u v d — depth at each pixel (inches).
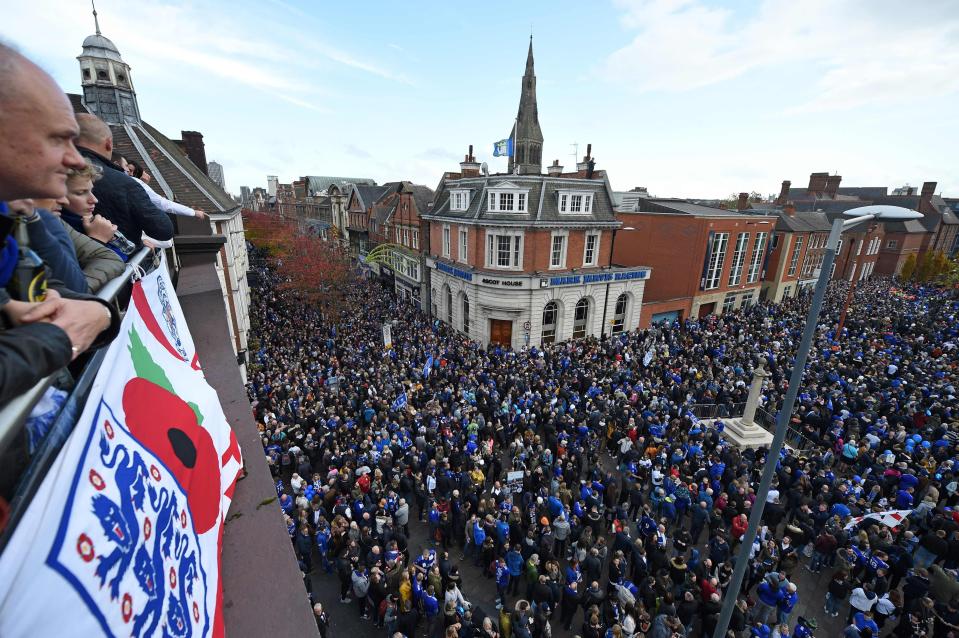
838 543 442.3
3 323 41.0
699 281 1337.4
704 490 492.7
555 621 413.7
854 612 397.4
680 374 841.5
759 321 1266.0
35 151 45.3
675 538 439.8
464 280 1135.6
